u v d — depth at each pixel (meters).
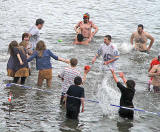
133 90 20.80
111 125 19.91
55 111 21.39
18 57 24.61
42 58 24.81
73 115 20.31
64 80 22.11
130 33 42.31
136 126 19.92
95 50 35.41
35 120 20.00
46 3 57.41
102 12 52.59
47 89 25.09
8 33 39.34
